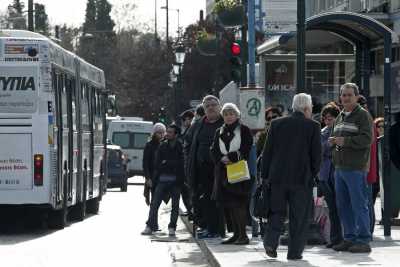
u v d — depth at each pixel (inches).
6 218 1299.2
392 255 756.0
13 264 810.2
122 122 2795.3
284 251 804.6
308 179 729.0
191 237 1059.3
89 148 1365.7
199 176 949.2
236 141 842.2
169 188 1083.3
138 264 820.0
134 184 2790.4
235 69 1243.8
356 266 690.2
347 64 1440.7
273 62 1421.0
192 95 3422.7
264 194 734.5
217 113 936.9
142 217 1376.7
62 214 1157.7
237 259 749.3
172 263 826.8
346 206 772.0
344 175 757.9
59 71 1128.2
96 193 1439.5
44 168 1068.5
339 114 770.8
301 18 909.8
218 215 949.2
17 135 1069.1
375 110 1307.8
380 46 1136.2
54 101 1085.8
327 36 1206.9
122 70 5167.3
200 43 1844.2
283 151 726.5
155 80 4852.4
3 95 1071.0
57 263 820.0
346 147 754.8
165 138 1090.7
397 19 1768.0
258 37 1801.2
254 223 930.1
